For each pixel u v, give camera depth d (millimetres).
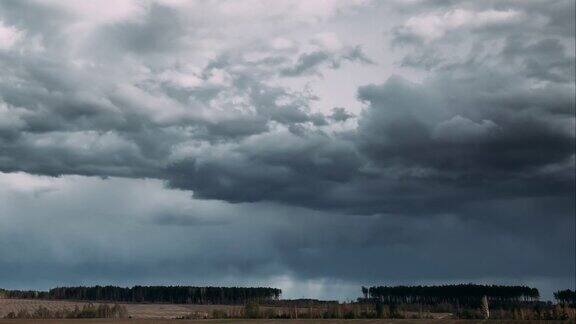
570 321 190875
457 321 199000
